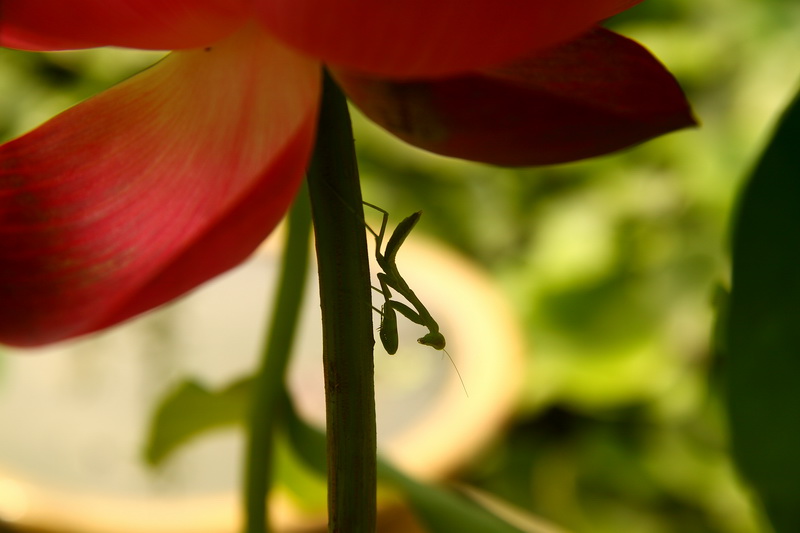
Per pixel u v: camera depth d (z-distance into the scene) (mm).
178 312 864
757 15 1418
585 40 442
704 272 1284
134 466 701
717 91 1416
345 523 417
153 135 417
